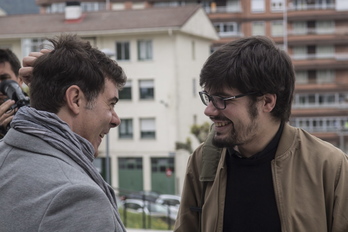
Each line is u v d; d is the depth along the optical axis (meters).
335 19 53.19
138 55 35.03
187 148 34.44
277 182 2.54
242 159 2.63
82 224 2.01
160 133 34.84
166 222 17.45
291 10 53.44
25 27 36.56
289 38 53.66
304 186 2.53
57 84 2.22
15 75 3.63
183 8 36.31
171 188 34.62
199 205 2.85
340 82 53.25
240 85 2.47
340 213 2.50
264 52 2.50
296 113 53.12
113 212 2.19
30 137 2.19
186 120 35.69
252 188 2.60
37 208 2.05
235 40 2.56
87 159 2.25
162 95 34.72
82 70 2.22
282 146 2.57
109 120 2.33
